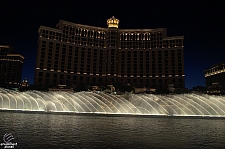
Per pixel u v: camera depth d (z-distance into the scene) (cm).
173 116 2797
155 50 17688
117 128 1468
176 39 17262
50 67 15562
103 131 1311
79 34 17525
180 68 16575
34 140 971
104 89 12188
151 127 1564
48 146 861
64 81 16000
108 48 17825
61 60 16225
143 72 17388
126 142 988
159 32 18025
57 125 1523
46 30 16025
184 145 944
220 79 18750
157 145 935
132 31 18525
